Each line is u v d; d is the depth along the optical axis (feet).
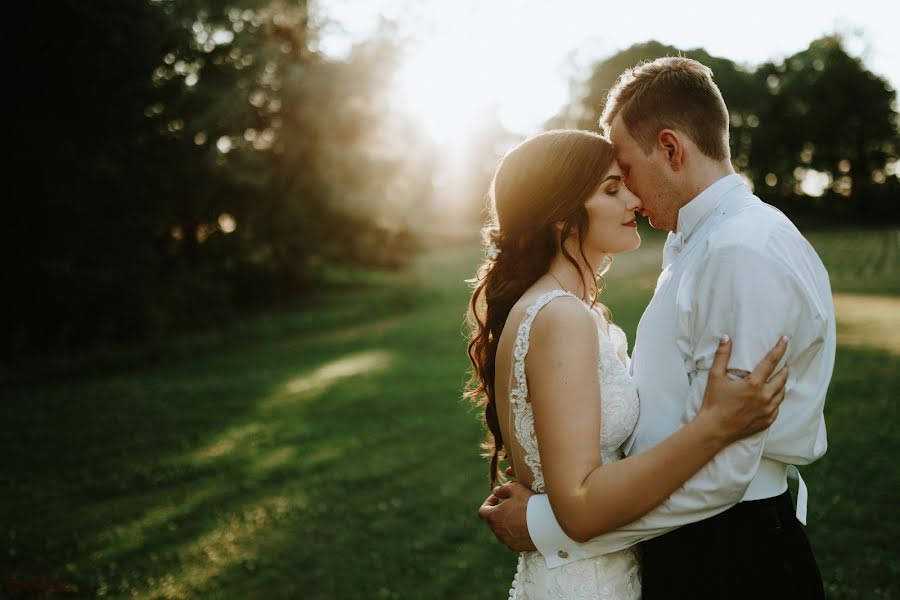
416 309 78.38
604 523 4.82
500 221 5.82
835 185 200.23
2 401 37.27
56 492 21.07
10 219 52.65
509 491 5.59
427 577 13.66
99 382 43.21
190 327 63.52
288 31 84.43
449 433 24.90
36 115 52.95
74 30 51.70
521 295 5.71
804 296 4.84
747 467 4.78
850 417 21.26
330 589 13.46
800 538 5.40
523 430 5.37
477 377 6.54
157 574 14.70
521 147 5.74
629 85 5.95
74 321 54.80
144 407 33.99
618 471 4.79
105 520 18.40
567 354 4.99
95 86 54.08
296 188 87.45
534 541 5.37
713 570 5.28
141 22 56.59
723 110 5.65
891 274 75.51
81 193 54.65
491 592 12.82
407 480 19.93
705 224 5.55
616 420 5.50
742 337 4.80
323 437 25.79
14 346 49.88
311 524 17.04
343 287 101.40
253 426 28.58
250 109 77.30
